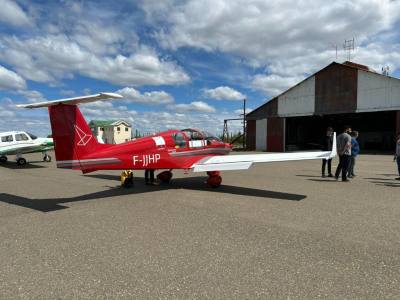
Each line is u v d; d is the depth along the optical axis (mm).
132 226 5086
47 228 5012
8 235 4680
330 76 26297
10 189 8891
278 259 3699
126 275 3322
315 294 2891
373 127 36969
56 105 6672
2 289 3047
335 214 5750
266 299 2814
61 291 3000
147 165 8062
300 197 7395
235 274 3318
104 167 7352
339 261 3625
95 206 6582
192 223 5227
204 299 2830
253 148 32281
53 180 10742
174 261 3672
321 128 40906
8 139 16750
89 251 4008
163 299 2840
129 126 59406
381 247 4055
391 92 23125
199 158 9117
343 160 9828
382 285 3055
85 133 7105
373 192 7973
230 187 8930
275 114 30156
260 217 5578
